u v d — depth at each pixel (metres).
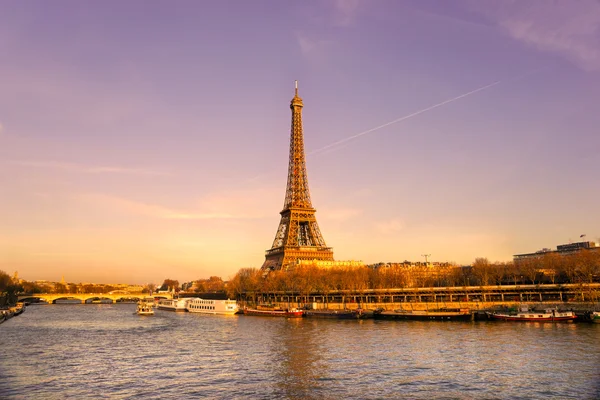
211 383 97.12
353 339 157.12
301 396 86.88
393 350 132.38
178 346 148.50
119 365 116.69
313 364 114.94
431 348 134.50
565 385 91.31
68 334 185.12
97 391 91.25
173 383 97.38
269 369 110.00
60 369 111.88
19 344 154.88
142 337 173.88
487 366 108.62
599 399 82.88
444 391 88.62
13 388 93.62
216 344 151.88
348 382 96.38
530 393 86.56
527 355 119.94
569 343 137.00
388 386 92.75
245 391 90.62
